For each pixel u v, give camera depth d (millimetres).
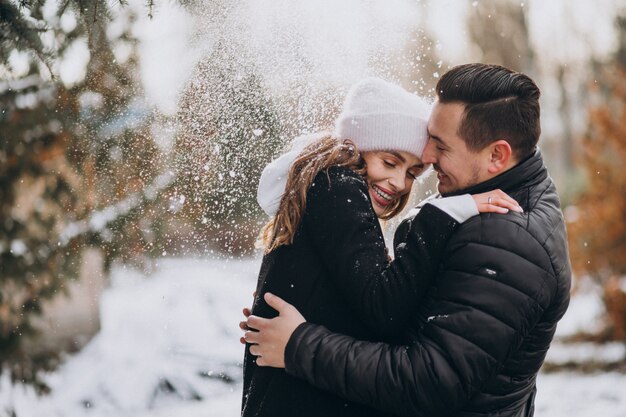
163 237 4844
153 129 3531
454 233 1775
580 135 8672
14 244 5129
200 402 6406
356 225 1824
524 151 1859
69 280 5316
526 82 1851
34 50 2461
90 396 6305
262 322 1870
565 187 11438
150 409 6246
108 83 3508
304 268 1889
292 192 1909
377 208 2045
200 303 8344
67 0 2340
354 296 1798
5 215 5105
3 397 5641
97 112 4148
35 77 4312
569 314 10234
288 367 1815
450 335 1707
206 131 2605
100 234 4969
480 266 1725
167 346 7375
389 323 1776
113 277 5863
